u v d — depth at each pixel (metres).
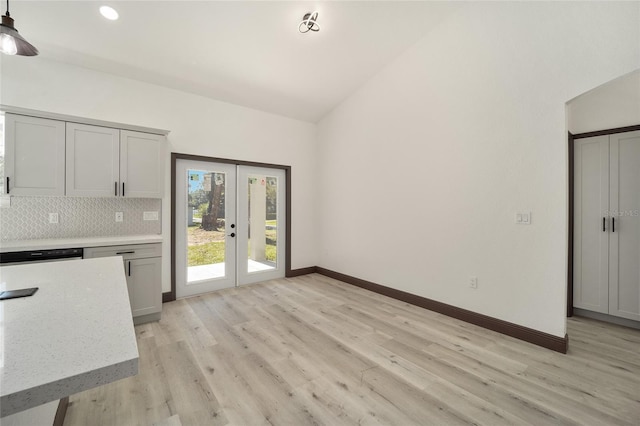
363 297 3.73
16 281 1.20
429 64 3.23
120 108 3.27
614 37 2.04
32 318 0.81
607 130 2.91
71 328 0.75
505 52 2.61
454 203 3.03
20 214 2.74
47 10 2.35
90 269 1.44
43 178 2.60
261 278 4.50
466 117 2.91
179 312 3.19
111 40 2.75
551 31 2.34
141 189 3.10
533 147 2.46
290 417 1.60
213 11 2.58
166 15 2.54
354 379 1.95
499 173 2.67
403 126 3.55
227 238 4.14
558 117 2.32
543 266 2.41
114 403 1.70
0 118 2.60
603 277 2.96
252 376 1.98
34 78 2.81
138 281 2.84
